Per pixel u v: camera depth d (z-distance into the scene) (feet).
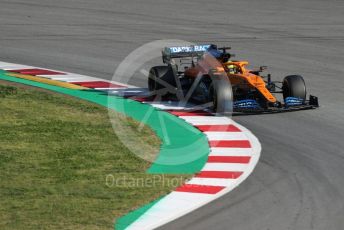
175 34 306.96
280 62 266.77
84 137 177.88
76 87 232.73
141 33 307.37
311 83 236.84
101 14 340.80
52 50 280.31
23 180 146.51
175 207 132.05
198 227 122.83
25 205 132.36
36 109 203.62
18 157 161.27
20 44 287.69
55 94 222.69
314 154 165.07
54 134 179.83
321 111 201.26
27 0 365.40
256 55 276.21
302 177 149.69
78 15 337.31
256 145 171.94
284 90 205.87
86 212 129.29
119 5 361.51
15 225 122.62
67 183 145.18
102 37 299.58
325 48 289.53
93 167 155.74
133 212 129.49
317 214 128.98
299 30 321.32
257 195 138.72
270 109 196.24
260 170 154.20
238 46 289.53
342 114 198.39
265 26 327.47
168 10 352.90
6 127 184.85
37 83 237.04
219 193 139.54
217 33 310.65
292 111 201.36
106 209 130.82
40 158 161.07
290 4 378.94
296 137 177.88
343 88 229.86
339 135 179.42
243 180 147.54
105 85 236.02
